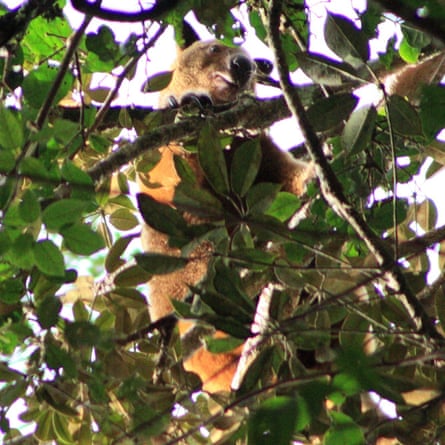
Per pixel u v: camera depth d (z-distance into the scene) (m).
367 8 9.41
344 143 8.45
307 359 10.39
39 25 10.81
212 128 8.12
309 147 8.08
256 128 10.88
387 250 8.07
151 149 10.10
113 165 9.84
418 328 7.84
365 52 8.41
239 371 9.22
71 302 10.18
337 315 8.77
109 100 9.66
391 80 10.70
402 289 7.86
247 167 8.16
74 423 9.25
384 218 9.38
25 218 7.46
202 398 9.66
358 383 6.33
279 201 8.98
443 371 8.59
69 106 11.43
